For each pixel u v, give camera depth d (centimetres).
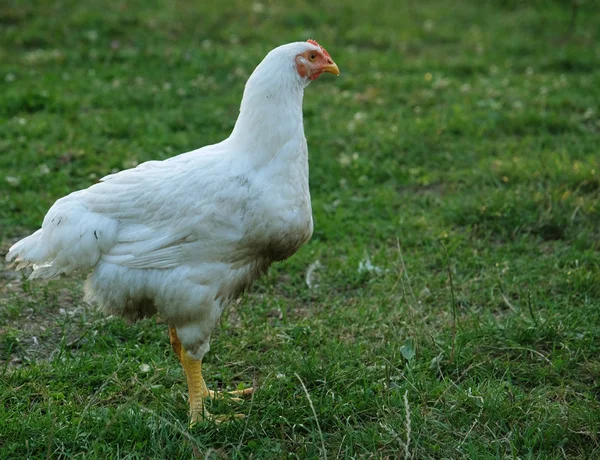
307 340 276
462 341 273
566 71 467
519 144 356
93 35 463
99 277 254
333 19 534
